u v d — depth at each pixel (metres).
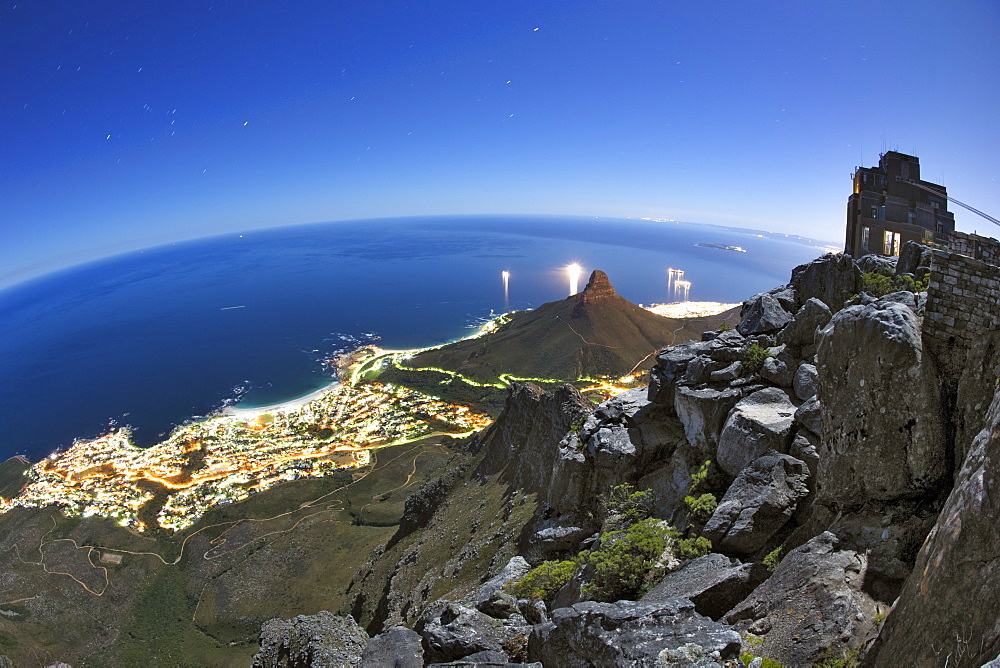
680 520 21.33
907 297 19.58
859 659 10.52
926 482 13.40
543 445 49.94
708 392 24.25
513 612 19.69
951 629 8.54
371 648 19.28
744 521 17.67
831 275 27.62
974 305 13.09
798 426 19.94
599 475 27.33
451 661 17.62
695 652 11.90
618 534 20.69
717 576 15.51
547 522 29.20
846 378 14.55
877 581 12.41
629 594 18.66
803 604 12.43
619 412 29.28
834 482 14.82
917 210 37.88
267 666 27.27
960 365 13.34
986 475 8.88
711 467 22.50
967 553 8.71
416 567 48.19
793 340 24.33
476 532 46.72
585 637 13.77
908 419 13.59
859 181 37.88
